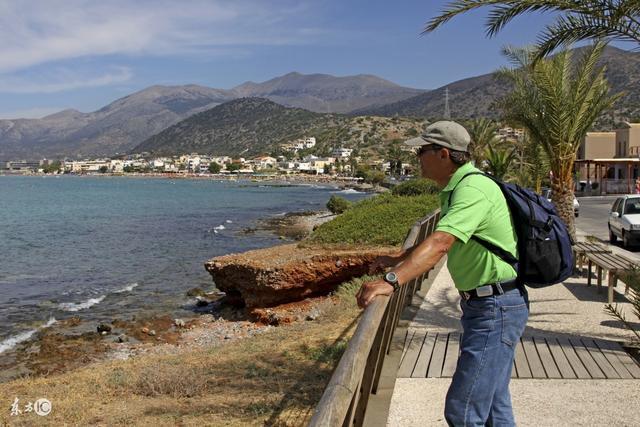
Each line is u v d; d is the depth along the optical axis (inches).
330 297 633.6
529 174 1295.5
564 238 124.5
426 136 124.0
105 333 654.5
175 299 839.1
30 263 1214.3
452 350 259.1
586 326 305.3
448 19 314.0
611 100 531.2
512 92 578.9
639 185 1419.8
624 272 323.9
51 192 5285.4
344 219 810.2
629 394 208.1
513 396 208.8
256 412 258.1
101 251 1395.2
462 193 116.0
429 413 193.6
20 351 588.7
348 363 100.3
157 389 329.4
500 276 121.0
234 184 7716.5
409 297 346.9
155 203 3582.7
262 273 654.5
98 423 277.0
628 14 290.2
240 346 426.0
